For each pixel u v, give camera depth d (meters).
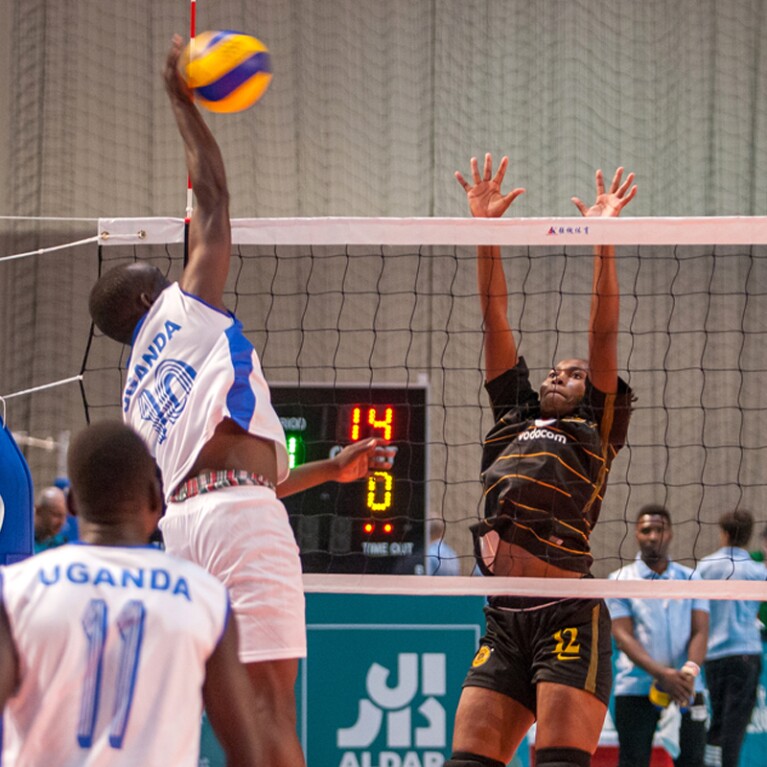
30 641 6.48
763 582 12.70
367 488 18.67
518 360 14.03
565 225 13.16
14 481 11.77
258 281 29.31
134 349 10.53
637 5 30.38
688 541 28.59
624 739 18.97
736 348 29.03
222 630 6.82
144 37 30.30
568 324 29.06
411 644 19.73
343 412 18.75
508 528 12.95
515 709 12.48
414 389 19.27
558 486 12.77
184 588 6.80
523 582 12.49
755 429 28.98
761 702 19.33
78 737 6.39
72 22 30.23
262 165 30.05
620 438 13.55
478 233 13.22
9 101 29.98
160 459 10.21
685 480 28.84
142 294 10.78
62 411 29.42
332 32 30.36
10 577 6.69
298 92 30.19
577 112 30.27
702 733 19.00
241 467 9.95
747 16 30.19
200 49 10.62
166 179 30.22
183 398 10.07
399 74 30.33
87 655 6.49
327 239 13.22
